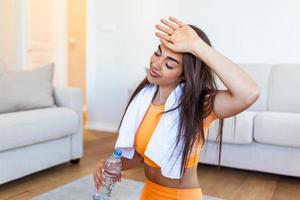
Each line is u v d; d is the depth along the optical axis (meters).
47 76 2.59
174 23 0.89
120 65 3.95
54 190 2.03
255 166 2.40
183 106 0.87
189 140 0.86
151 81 0.91
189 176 0.93
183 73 0.88
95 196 1.00
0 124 1.91
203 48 0.81
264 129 2.28
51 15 4.67
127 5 3.84
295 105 2.79
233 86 0.78
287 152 2.30
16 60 4.27
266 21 3.20
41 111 2.30
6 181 2.02
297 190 2.17
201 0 3.45
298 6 3.06
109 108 4.05
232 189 2.17
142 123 0.95
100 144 3.32
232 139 2.37
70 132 2.45
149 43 3.77
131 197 1.96
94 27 4.05
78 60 5.44
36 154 2.22
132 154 0.99
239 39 3.33
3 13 4.07
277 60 3.20
